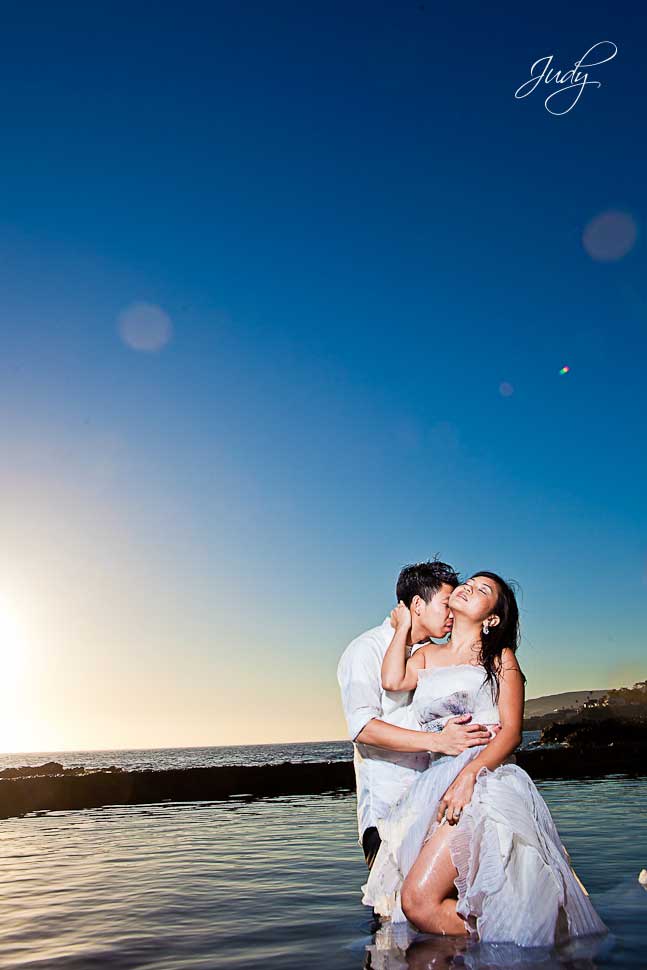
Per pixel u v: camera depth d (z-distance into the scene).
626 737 27.05
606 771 15.84
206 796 13.48
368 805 3.96
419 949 3.09
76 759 104.44
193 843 7.00
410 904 3.39
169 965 2.94
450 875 3.36
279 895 4.39
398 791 3.91
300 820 8.93
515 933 3.14
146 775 17.03
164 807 11.61
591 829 6.94
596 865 5.09
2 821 10.11
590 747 21.77
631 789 11.62
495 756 3.53
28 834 8.25
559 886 3.27
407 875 3.46
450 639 4.10
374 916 3.76
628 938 3.22
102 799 13.42
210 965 2.92
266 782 15.77
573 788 11.99
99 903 4.25
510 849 3.23
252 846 6.68
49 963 3.01
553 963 2.83
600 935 3.28
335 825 8.27
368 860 3.94
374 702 3.95
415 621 4.14
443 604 4.08
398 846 3.64
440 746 3.62
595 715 30.59
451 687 3.85
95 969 2.90
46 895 4.52
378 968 2.81
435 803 3.53
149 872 5.34
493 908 3.20
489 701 3.82
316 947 3.17
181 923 3.71
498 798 3.37
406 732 3.72
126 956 3.10
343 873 5.15
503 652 3.89
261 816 9.60
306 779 16.23
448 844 3.37
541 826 3.43
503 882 3.20
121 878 5.10
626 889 4.32
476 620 3.97
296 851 6.30
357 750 4.09
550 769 16.62
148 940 3.37
